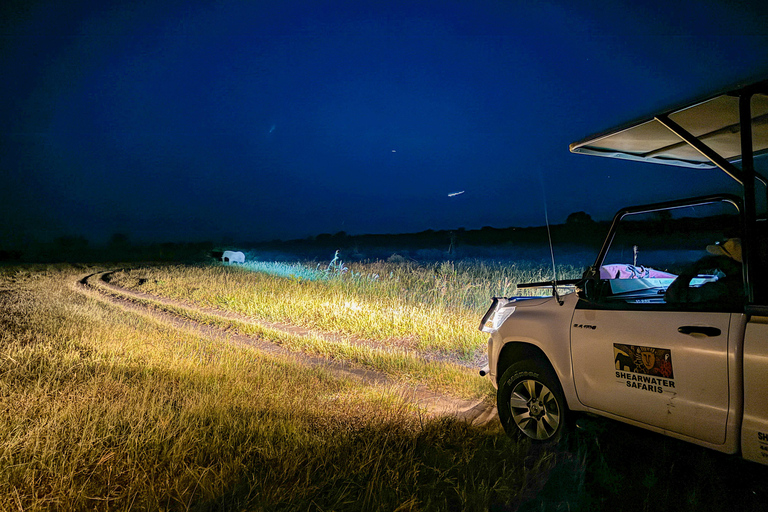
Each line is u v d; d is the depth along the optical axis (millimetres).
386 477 3461
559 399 3855
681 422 2967
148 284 19125
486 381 6184
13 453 3762
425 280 14664
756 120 3506
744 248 2781
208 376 6211
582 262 20359
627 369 3297
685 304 3127
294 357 7949
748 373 2623
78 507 3150
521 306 4500
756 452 2600
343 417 4910
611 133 3795
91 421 4391
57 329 9102
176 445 3885
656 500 3061
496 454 3842
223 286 16906
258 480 3441
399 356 7621
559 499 3176
